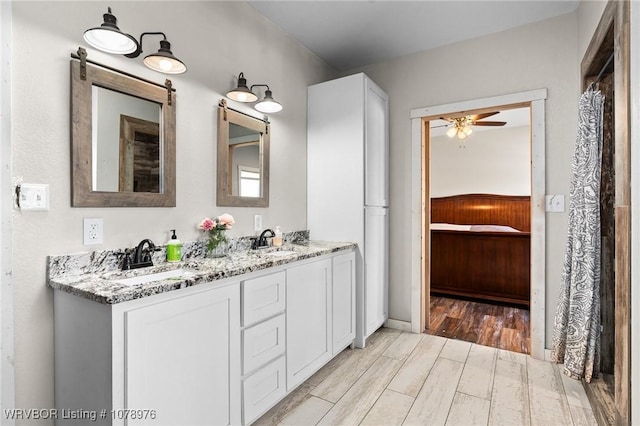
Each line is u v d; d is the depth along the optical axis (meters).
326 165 2.92
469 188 6.30
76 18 1.49
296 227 2.88
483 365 2.45
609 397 1.83
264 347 1.78
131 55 1.65
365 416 1.85
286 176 2.78
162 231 1.84
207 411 1.47
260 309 1.76
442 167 6.52
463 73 2.92
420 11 2.51
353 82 2.79
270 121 2.61
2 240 1.27
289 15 2.56
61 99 1.44
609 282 2.09
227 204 2.21
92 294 1.17
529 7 2.45
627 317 1.35
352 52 3.13
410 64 3.16
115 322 1.15
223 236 2.04
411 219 3.15
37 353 1.37
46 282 1.39
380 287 3.09
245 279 1.68
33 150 1.35
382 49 3.08
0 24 1.26
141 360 1.22
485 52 2.83
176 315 1.34
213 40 2.15
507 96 2.72
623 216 1.39
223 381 1.54
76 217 1.48
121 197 1.63
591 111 2.04
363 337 2.76
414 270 3.12
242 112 2.36
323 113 2.94
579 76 2.41
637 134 1.25
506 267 4.03
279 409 1.91
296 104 2.90
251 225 2.44
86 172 1.50
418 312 3.10
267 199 2.55
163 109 1.83
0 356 1.26
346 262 2.61
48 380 1.40
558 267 2.53
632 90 1.30
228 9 2.26
